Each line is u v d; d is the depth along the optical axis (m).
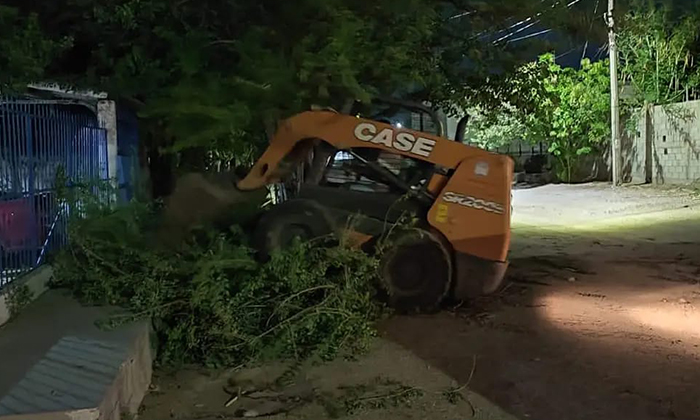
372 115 10.50
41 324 5.61
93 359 4.71
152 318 6.00
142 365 5.33
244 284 6.30
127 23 8.88
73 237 6.72
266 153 8.29
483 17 11.16
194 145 9.42
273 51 9.20
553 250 12.17
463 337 6.77
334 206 7.95
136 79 9.34
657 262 10.80
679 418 4.73
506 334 6.84
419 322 7.35
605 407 4.95
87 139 8.56
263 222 7.65
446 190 7.70
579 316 7.46
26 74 7.34
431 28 10.01
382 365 6.00
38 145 6.95
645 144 24.08
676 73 24.31
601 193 21.94
